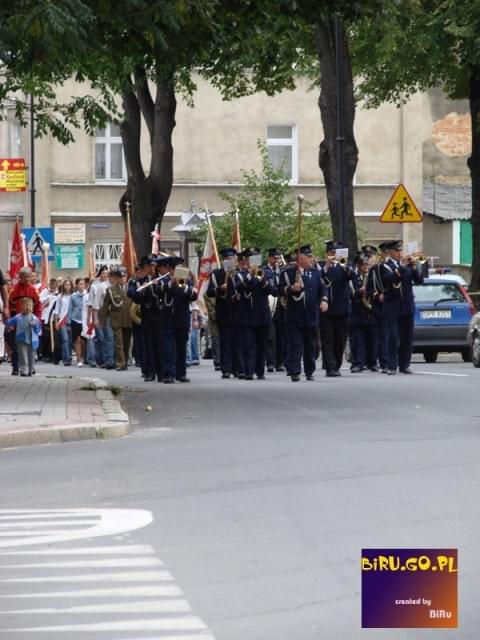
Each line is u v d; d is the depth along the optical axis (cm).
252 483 1692
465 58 5369
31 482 1761
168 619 1045
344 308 3622
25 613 1073
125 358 4597
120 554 1284
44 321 5200
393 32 4784
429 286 4578
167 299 3531
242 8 2973
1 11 2680
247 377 3603
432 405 2652
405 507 1484
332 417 2466
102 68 3259
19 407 2612
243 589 1136
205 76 5247
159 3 2750
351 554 1259
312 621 1032
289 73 5659
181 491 1650
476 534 1330
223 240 6144
